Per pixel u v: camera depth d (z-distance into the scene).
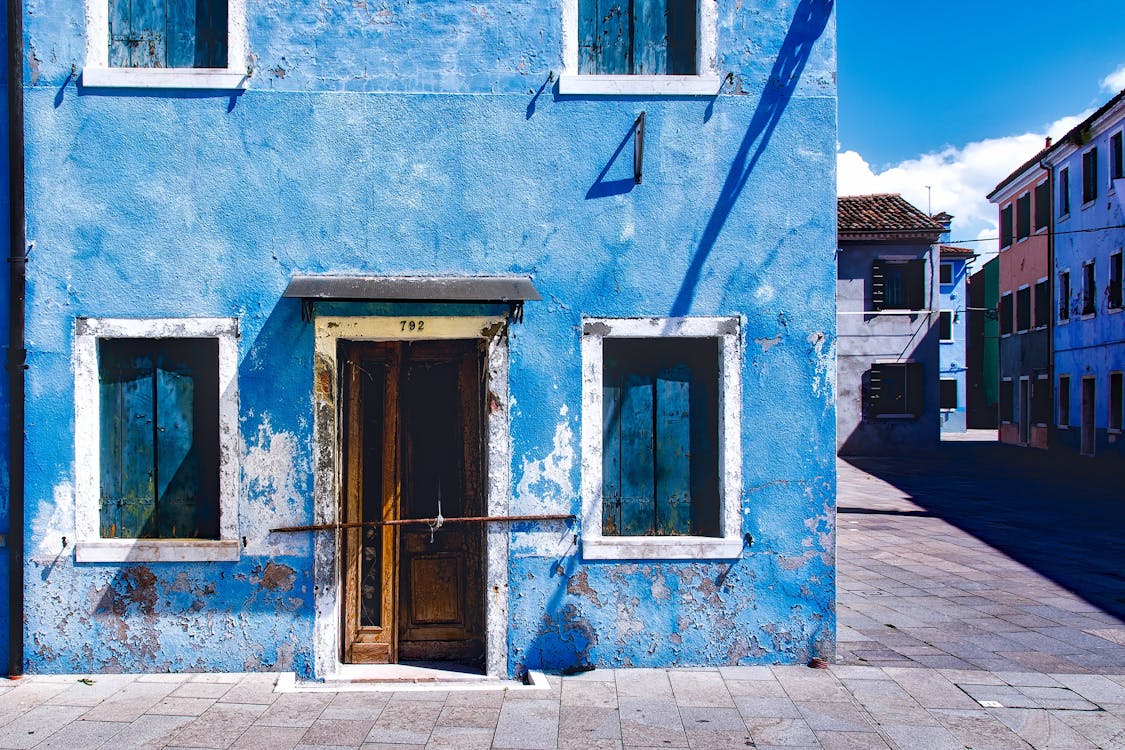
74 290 5.47
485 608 5.60
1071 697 5.14
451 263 5.61
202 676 5.39
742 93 5.70
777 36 5.71
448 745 4.42
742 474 5.64
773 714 4.82
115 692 5.13
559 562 5.57
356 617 5.80
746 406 5.67
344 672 5.60
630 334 5.65
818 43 5.73
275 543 5.48
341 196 5.57
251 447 5.48
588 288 5.65
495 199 5.62
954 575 9.02
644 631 5.59
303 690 5.23
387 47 5.59
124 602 5.43
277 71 5.54
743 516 5.64
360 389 5.87
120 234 5.48
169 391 5.63
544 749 4.38
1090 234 22.95
